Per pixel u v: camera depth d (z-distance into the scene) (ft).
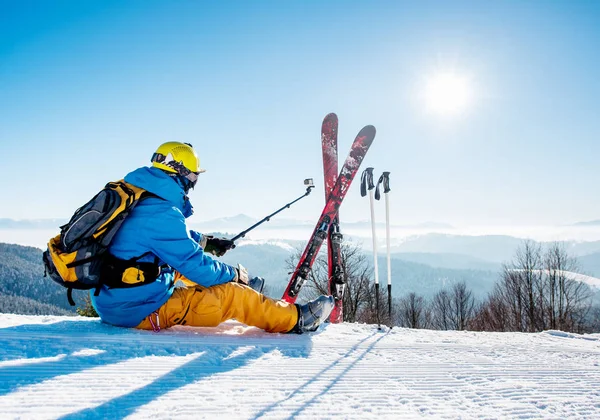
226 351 7.41
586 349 10.11
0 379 5.17
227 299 8.87
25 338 7.07
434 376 6.88
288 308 9.48
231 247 11.44
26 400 4.64
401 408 5.31
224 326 9.84
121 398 4.92
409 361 7.80
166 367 6.21
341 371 6.82
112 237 7.56
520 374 7.27
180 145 8.62
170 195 8.12
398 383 6.37
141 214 7.85
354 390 5.91
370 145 16.22
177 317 8.52
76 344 6.93
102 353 6.59
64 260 7.22
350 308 47.62
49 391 4.95
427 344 9.54
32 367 5.69
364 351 8.39
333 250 15.20
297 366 6.92
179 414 4.60
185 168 8.51
